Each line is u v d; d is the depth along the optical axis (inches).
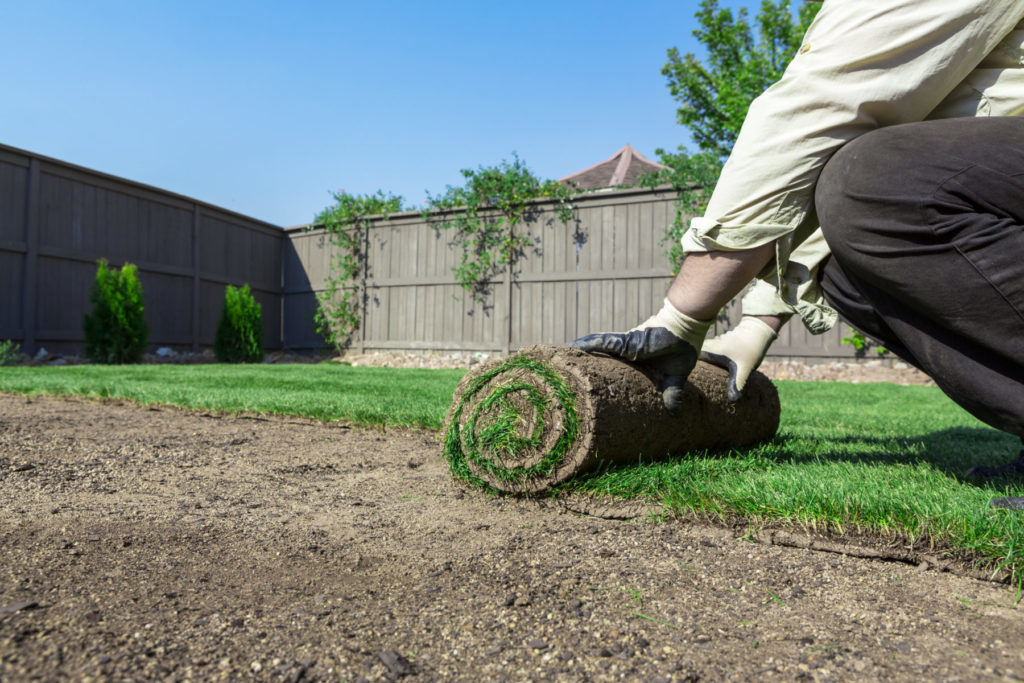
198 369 344.2
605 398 83.0
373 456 114.7
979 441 135.0
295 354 581.9
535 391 83.0
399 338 532.4
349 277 553.3
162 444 121.0
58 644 41.2
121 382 225.5
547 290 479.5
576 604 51.4
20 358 394.0
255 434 136.1
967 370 68.6
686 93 581.6
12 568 54.9
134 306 426.6
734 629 47.4
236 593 51.8
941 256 64.9
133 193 464.8
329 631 45.5
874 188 66.7
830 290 92.2
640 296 449.4
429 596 52.8
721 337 107.9
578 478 84.6
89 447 115.6
